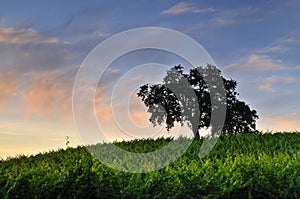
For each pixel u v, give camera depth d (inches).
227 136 506.3
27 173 278.7
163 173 302.2
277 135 517.7
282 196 266.5
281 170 283.9
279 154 381.7
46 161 437.4
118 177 273.3
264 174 275.9
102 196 259.0
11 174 300.0
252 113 707.4
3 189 259.1
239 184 261.0
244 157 341.7
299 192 268.7
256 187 264.1
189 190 255.3
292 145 450.0
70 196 259.8
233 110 689.6
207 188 257.4
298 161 309.7
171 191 256.5
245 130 693.3
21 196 257.0
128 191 259.1
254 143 457.7
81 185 262.5
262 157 342.3
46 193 258.2
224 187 257.4
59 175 275.0
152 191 259.4
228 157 388.8
